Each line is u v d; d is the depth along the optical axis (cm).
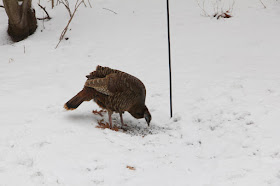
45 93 1033
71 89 1065
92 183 668
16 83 1092
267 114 903
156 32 1457
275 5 1602
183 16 1572
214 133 866
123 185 670
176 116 947
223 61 1220
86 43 1387
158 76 1152
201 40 1380
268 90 1017
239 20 1505
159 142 834
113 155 756
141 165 735
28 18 1438
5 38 1457
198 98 1017
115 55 1300
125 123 934
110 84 841
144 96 876
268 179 688
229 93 1023
